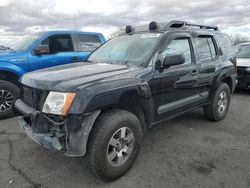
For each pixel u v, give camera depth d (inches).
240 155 136.9
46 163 128.4
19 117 124.3
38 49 215.3
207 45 175.3
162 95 134.0
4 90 198.1
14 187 107.7
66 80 106.4
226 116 207.8
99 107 101.9
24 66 209.6
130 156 118.6
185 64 151.3
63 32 240.5
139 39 149.1
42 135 104.3
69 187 108.1
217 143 153.2
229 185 108.7
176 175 117.0
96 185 109.7
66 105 97.0
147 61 128.6
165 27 149.9
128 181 112.6
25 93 121.8
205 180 112.7
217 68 178.9
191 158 133.7
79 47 247.9
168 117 144.3
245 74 281.7
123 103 117.4
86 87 100.0
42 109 104.7
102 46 174.2
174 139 159.6
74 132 98.7
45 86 105.2
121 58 144.3
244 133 169.8
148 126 131.0
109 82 107.5
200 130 175.5
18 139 158.9
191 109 163.6
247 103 253.1
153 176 116.4
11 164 127.0
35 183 110.9
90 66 135.3
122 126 110.9
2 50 224.1
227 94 195.0
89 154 104.7
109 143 106.7
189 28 164.7
